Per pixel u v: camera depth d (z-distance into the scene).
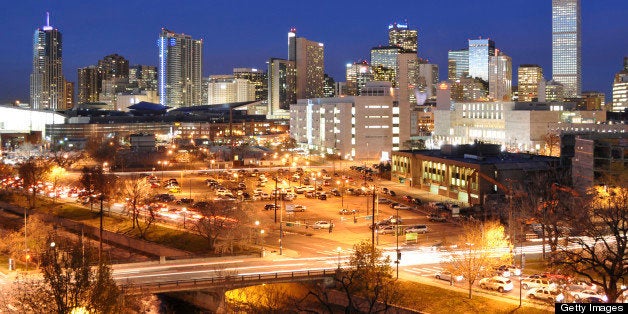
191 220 181.38
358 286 111.62
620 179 176.25
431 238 158.25
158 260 136.88
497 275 119.00
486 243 120.38
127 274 124.31
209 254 141.25
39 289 92.81
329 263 131.38
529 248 142.38
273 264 131.00
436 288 113.31
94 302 88.94
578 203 149.00
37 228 149.62
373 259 111.38
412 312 103.94
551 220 135.50
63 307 85.19
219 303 115.19
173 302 125.62
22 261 141.50
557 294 103.38
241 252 142.62
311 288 117.62
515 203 176.00
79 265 90.75
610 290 88.25
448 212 192.38
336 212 196.88
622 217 106.94
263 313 106.12
